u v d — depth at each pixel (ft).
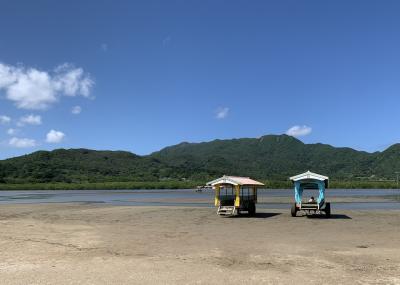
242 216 116.88
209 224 97.04
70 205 176.55
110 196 285.43
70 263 51.85
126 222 102.37
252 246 65.00
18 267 49.52
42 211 141.08
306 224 95.96
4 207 163.73
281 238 73.72
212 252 59.72
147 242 69.26
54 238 74.08
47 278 44.06
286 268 49.16
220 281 42.88
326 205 112.68
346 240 71.20
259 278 44.16
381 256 56.59
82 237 75.41
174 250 61.36
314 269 48.60
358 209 145.59
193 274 45.88
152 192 376.48
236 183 116.26
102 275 45.39
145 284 41.73
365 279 43.78
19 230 86.28
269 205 168.35
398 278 44.19
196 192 375.25
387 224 95.50
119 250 61.41
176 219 109.40
